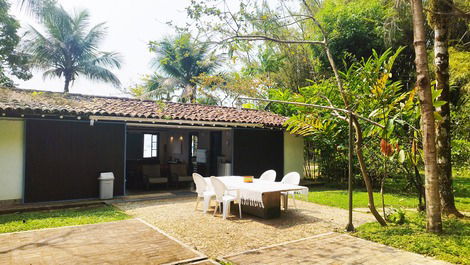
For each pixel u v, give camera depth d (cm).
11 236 483
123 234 499
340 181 1195
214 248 445
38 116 755
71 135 795
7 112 681
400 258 394
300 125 681
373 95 554
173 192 964
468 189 1008
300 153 1272
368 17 1427
